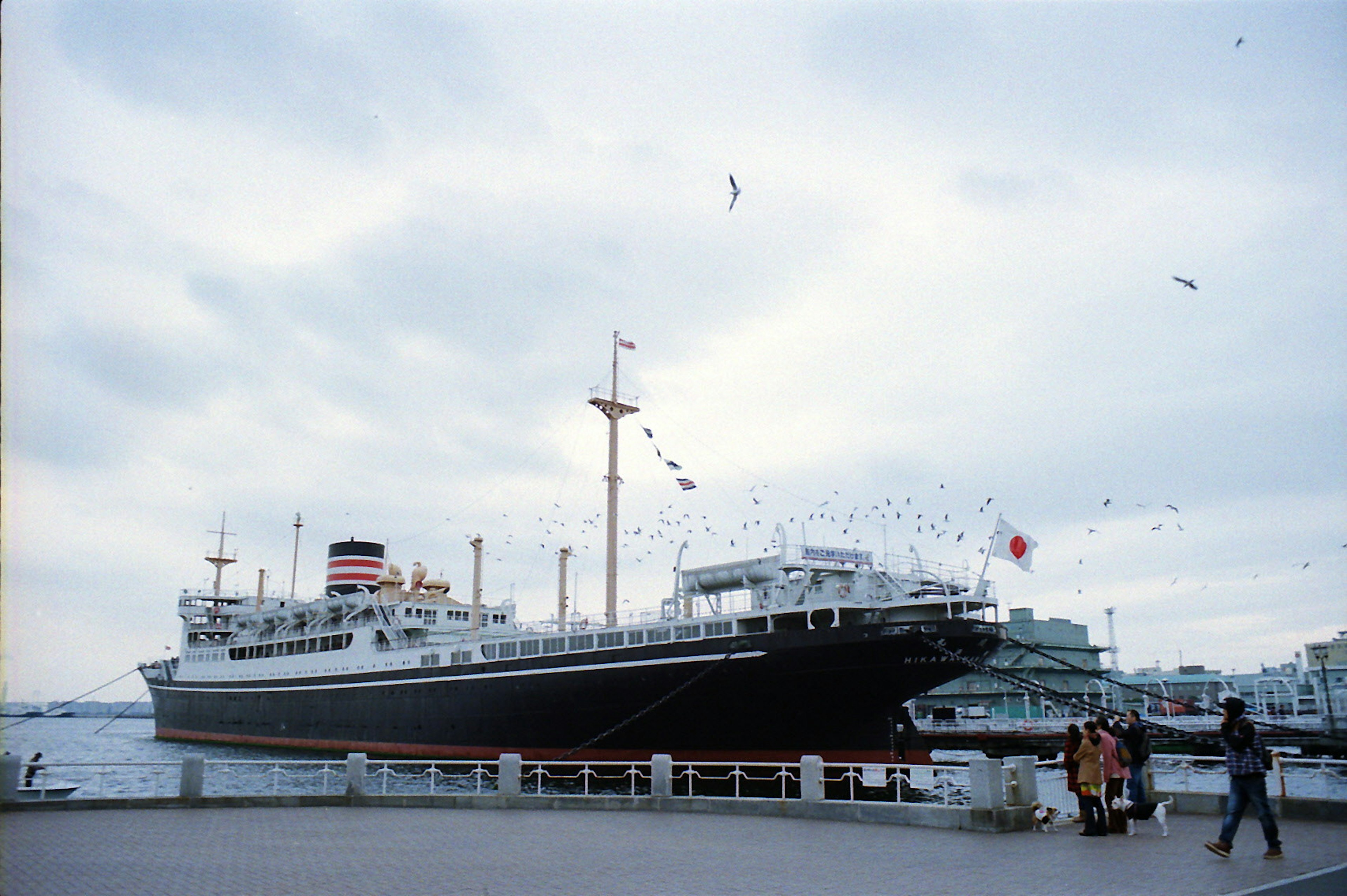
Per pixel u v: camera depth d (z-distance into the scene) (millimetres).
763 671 46906
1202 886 14344
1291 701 122875
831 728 47781
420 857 17984
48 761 74000
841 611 47969
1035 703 123438
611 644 54375
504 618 83812
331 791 50719
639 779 52281
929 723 94812
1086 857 17594
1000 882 14930
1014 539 43969
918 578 50781
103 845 19328
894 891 14305
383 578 87250
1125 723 35625
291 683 81188
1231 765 17469
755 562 50531
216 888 14500
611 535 65688
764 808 25797
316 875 15797
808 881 15242
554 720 55781
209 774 61594
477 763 29125
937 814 22469
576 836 21312
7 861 17078
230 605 111188
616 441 68500
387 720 68500
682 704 49781
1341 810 22453
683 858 17812
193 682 100938
